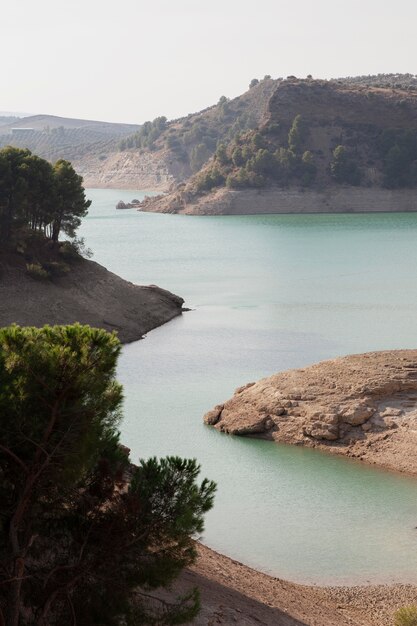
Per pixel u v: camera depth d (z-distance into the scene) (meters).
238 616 30.97
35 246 124.06
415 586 41.03
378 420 61.28
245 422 66.38
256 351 105.88
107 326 116.94
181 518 22.28
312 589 40.47
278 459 60.19
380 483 54.94
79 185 130.50
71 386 21.17
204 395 82.88
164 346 110.56
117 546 22.31
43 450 21.02
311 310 137.38
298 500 52.41
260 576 39.78
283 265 198.88
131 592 22.78
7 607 21.14
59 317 113.69
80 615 22.20
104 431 22.95
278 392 66.81
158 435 67.38
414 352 68.12
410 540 46.50
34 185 123.19
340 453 60.59
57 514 23.09
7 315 109.38
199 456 61.41
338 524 48.72
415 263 197.50
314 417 62.81
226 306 143.25
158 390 85.38
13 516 21.36
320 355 103.06
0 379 21.19
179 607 24.20
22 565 20.69
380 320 127.19
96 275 127.62
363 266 193.62
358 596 39.94
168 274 186.88
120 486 23.45
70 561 22.81
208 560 38.88
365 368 65.44
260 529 48.19
